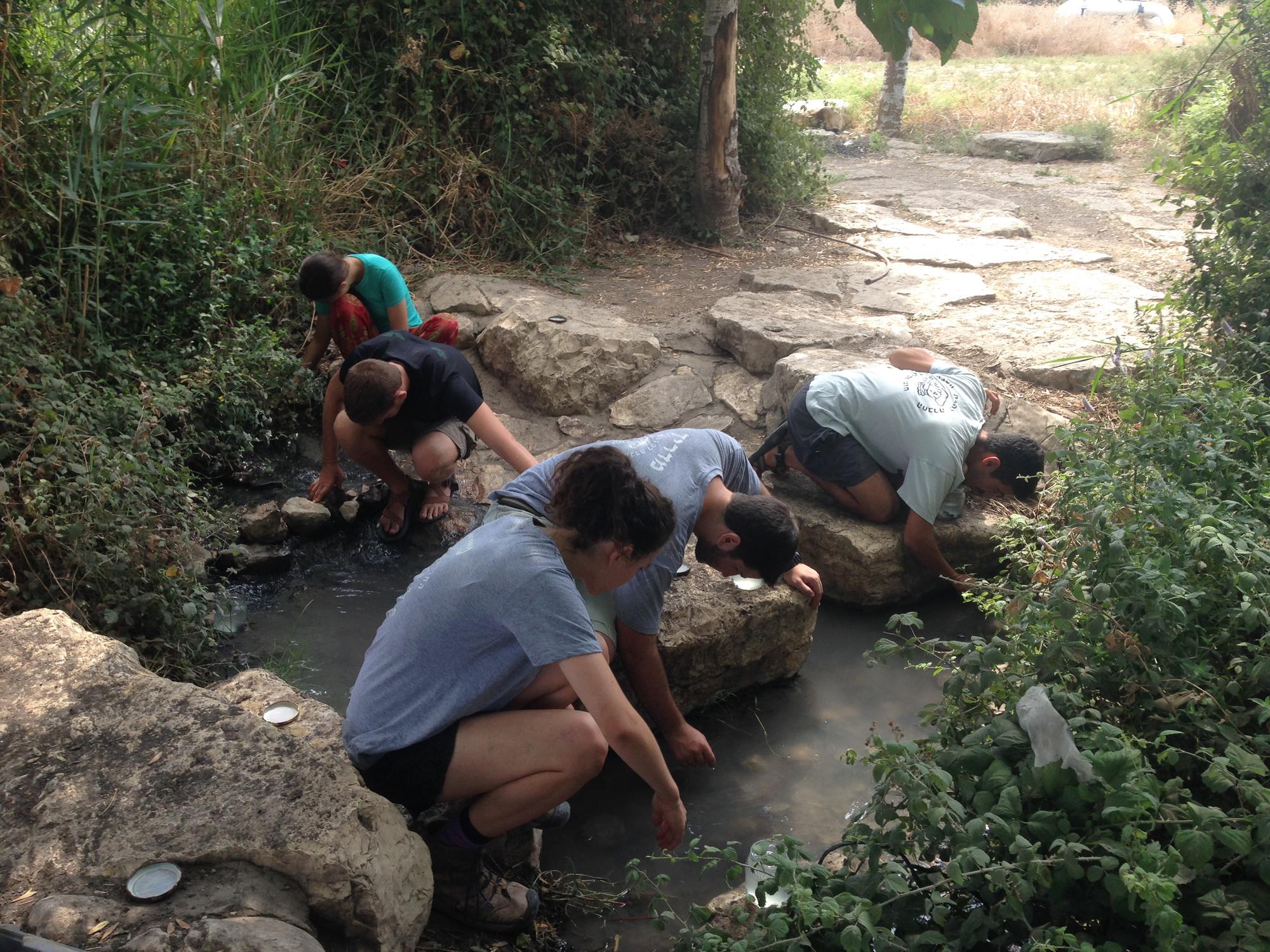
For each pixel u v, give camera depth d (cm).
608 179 830
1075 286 701
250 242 560
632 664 309
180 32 607
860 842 243
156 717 263
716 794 337
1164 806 218
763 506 304
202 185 568
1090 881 214
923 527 418
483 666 243
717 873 302
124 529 362
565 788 246
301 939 211
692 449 319
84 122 519
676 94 867
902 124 1449
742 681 385
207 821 234
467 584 237
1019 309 659
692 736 322
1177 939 200
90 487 364
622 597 294
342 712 361
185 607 364
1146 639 248
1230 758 219
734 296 665
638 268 764
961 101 1517
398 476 469
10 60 505
